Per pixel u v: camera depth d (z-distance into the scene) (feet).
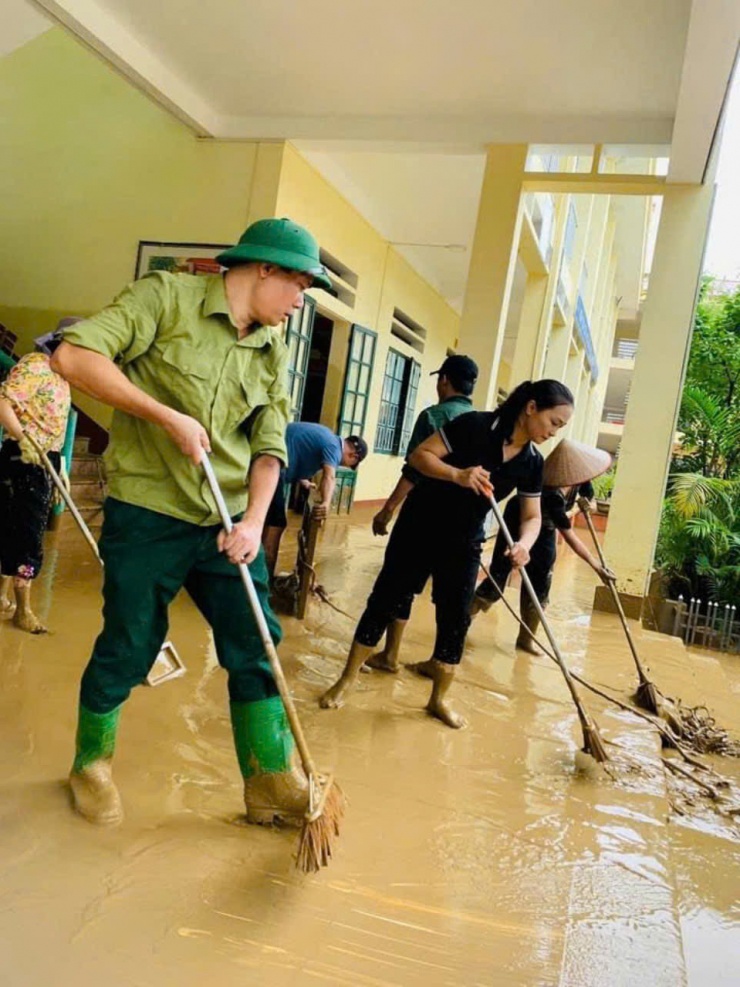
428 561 11.03
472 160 27.27
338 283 32.14
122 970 5.49
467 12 17.22
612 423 96.17
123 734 9.22
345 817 8.12
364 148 23.77
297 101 22.70
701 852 9.59
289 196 25.08
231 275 6.98
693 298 21.62
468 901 6.93
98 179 26.23
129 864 6.72
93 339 6.35
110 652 7.08
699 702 15.62
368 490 41.50
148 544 6.92
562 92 20.07
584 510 15.92
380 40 18.83
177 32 19.80
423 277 42.75
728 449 32.09
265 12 18.34
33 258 27.14
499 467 11.03
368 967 5.89
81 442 26.02
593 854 8.09
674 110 20.13
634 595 22.24
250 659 7.41
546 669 15.20
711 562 27.84
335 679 12.55
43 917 5.92
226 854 7.07
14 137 27.12
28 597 12.35
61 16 18.45
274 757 7.50
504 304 22.24
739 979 7.27
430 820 8.32
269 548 16.99
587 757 10.77
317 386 36.27
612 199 63.57
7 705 9.53
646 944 6.63
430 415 13.52
